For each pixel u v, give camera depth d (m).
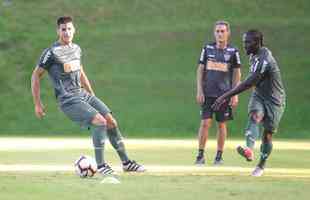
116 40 116.12
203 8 125.25
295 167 42.41
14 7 124.12
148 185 30.00
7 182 30.67
